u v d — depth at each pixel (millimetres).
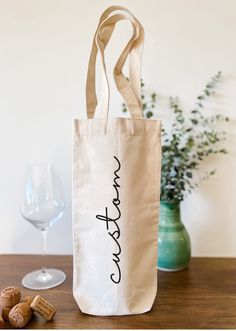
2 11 706
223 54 705
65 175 745
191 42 704
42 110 730
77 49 712
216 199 743
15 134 738
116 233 489
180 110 720
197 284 597
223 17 696
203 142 725
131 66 545
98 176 491
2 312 475
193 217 750
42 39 712
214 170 734
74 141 496
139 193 498
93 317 490
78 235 506
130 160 489
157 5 696
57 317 489
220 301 532
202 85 714
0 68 720
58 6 704
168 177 681
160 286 589
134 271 497
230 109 719
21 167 746
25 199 642
